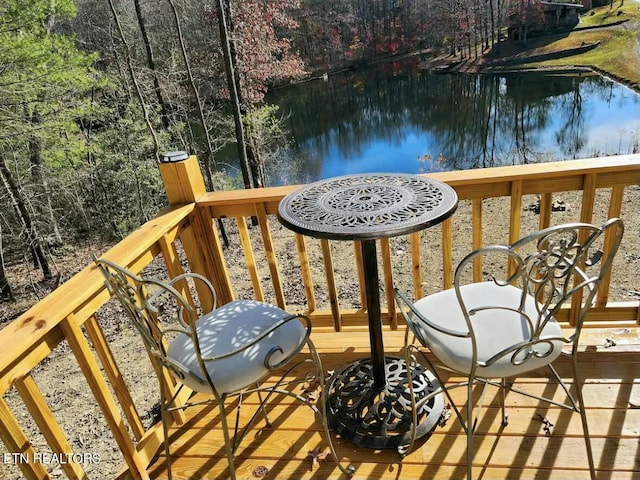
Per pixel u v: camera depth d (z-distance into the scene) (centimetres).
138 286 124
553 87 1326
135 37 959
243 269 708
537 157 1041
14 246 882
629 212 629
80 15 920
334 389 184
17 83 606
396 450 160
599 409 165
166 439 153
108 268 133
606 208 656
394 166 1160
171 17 934
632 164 174
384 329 227
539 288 114
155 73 867
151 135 855
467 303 145
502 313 140
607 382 177
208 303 217
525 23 1589
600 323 209
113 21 828
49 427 130
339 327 231
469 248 632
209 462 167
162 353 131
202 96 980
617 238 113
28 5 567
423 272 586
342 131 1362
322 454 163
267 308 160
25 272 880
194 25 952
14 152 711
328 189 170
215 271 220
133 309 122
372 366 174
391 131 1341
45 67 616
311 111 1455
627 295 452
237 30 898
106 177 925
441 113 1386
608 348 194
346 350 217
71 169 834
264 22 945
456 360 124
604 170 177
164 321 526
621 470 143
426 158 1172
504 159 1083
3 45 564
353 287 587
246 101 938
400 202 148
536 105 1270
